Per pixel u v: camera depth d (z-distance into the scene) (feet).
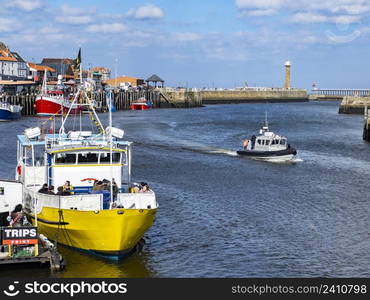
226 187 145.07
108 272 83.25
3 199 101.55
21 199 102.68
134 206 89.71
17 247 83.15
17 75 561.02
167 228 106.01
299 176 164.04
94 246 87.30
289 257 90.12
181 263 87.56
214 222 110.32
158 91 648.79
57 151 94.84
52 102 392.06
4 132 271.69
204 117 444.55
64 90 492.13
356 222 110.63
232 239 99.50
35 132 108.27
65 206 87.10
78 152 95.76
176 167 177.99
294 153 198.80
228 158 201.67
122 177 101.50
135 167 176.24
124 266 85.76
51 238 93.56
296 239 99.45
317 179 159.02
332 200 130.52
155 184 147.54
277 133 308.60
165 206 122.72
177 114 487.20
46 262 84.28
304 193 138.41
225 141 259.80
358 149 234.79
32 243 82.64
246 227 106.93
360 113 508.12
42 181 103.04
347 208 122.42
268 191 140.56
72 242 90.02
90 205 87.51
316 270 84.58
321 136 291.79
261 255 91.15
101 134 107.65
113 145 99.81
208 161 192.85
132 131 296.71
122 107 563.89
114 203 86.89
